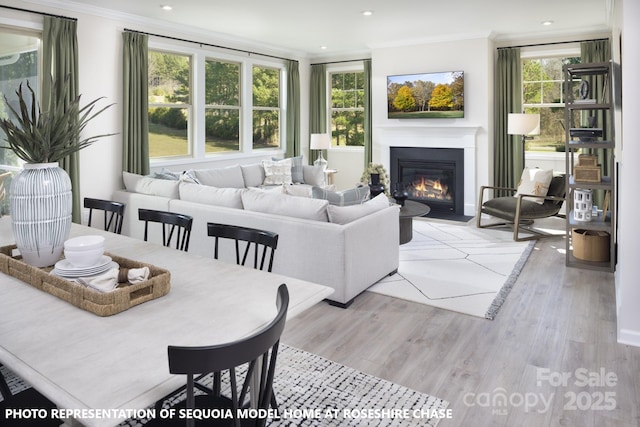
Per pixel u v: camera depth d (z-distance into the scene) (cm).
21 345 142
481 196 634
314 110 872
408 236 559
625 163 286
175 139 660
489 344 298
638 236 287
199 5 524
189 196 458
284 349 294
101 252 199
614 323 327
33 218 208
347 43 753
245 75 744
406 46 741
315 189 404
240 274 211
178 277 207
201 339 147
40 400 162
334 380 257
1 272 211
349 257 357
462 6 536
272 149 823
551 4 530
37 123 213
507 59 696
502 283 411
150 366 130
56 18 488
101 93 546
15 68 490
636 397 238
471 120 703
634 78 280
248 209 411
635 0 275
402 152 772
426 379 258
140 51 575
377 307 362
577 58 673
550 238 575
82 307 170
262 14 566
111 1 504
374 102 785
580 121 662
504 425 217
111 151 562
